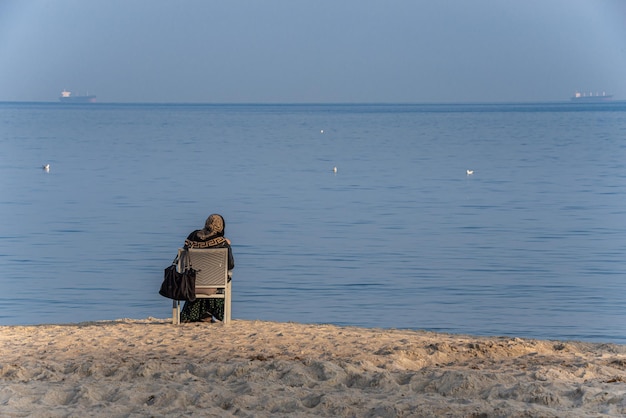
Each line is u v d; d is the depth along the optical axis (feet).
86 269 96.78
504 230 130.72
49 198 172.04
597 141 427.33
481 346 45.68
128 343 48.39
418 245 115.85
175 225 132.98
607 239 121.39
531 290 87.10
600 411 30.94
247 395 33.50
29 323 71.97
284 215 147.23
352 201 170.91
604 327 71.41
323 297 83.20
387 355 42.96
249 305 79.36
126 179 216.74
